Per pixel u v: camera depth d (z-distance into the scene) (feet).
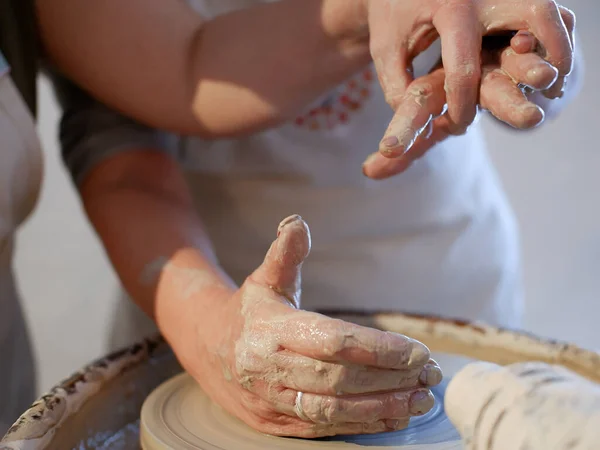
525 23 1.85
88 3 2.84
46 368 7.17
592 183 9.08
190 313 2.34
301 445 1.96
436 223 3.78
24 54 2.95
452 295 3.88
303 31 2.58
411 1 2.01
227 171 3.65
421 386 1.89
